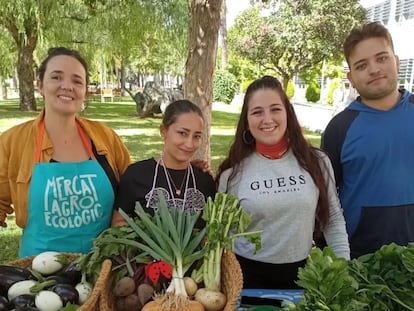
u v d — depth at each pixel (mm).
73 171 2121
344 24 14719
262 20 15898
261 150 2188
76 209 2115
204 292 1575
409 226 2271
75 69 2125
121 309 1558
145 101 17109
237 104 28672
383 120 2283
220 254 1677
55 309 1513
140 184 2180
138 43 16078
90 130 2271
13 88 40062
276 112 2094
